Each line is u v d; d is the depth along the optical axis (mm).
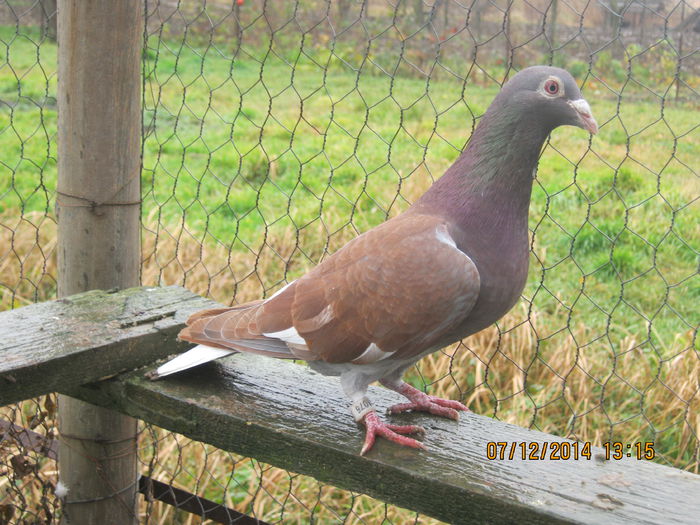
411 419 629
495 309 601
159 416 635
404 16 3717
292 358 603
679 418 951
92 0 684
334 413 618
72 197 718
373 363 593
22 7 4234
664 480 565
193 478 886
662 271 1372
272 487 880
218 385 644
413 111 2520
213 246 1438
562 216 1580
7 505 768
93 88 698
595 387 1023
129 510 760
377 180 1804
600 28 2793
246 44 3914
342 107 2676
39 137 2264
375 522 855
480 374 1042
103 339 639
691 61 2359
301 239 1486
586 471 572
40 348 621
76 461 741
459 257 576
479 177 596
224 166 2033
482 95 2719
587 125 582
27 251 1422
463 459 578
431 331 582
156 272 1273
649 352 1098
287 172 1954
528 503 536
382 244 590
